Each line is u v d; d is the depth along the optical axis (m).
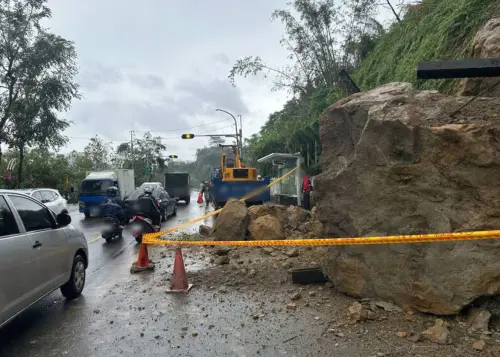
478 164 4.22
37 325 5.00
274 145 26.69
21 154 26.50
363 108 5.20
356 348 4.07
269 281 6.47
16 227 4.65
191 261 8.38
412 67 10.87
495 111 4.64
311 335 4.43
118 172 24.61
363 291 5.20
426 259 4.55
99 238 12.48
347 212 5.30
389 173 4.80
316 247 8.73
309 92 23.33
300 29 22.02
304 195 16.02
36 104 22.80
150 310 5.45
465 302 4.29
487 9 8.80
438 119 4.73
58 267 5.48
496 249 4.13
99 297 6.14
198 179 91.19
